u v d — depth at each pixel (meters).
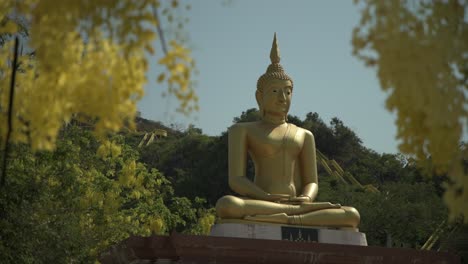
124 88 7.27
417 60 6.61
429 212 35.28
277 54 18.42
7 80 7.89
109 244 22.36
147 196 25.11
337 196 38.97
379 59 6.66
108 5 6.92
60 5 6.83
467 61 6.83
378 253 15.47
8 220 17.05
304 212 16.42
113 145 22.08
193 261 14.56
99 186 22.70
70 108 7.44
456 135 6.66
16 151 16.59
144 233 23.55
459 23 6.93
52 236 18.16
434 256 15.80
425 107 6.60
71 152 20.22
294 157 17.80
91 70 7.27
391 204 35.84
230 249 14.73
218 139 53.38
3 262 16.78
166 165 55.66
